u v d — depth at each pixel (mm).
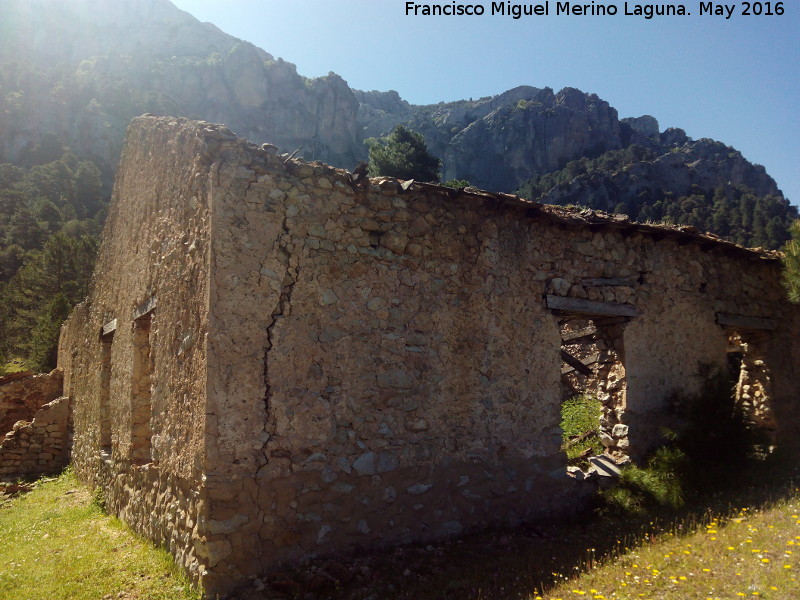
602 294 8180
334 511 5738
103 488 9148
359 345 6137
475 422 6859
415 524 6246
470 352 6934
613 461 8281
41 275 35750
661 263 8883
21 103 75375
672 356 8742
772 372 10156
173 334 6250
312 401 5750
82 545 6840
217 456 5168
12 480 12539
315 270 5953
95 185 63250
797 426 10211
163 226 7062
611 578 4695
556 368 7625
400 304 6492
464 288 7008
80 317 12992
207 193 5625
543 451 7348
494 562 5605
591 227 8172
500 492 6914
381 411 6199
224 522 5109
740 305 9773
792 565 4277
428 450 6457
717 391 8211
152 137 8008
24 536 7785
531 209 7453
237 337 5418
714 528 5684
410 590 4996
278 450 5492
